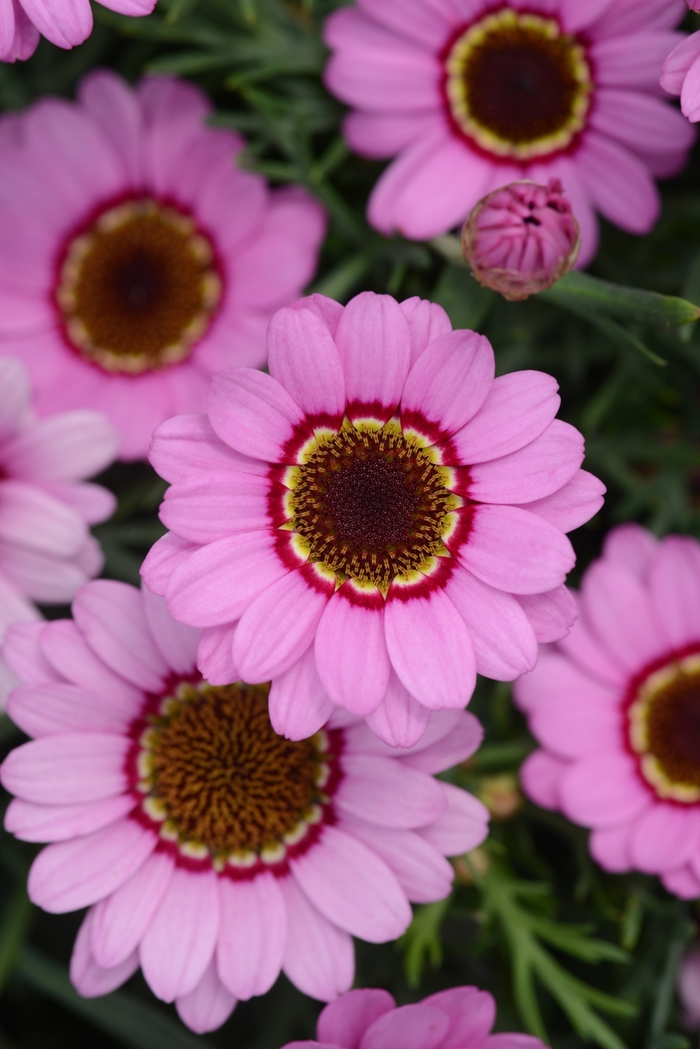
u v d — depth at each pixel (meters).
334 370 0.39
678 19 0.43
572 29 0.43
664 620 0.44
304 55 0.45
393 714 0.39
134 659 0.41
